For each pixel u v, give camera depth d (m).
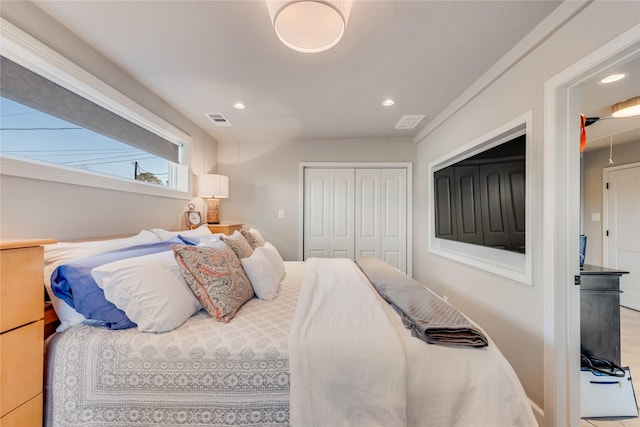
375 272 2.06
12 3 1.21
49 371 1.03
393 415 0.91
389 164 3.62
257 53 1.69
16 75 1.28
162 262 1.31
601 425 1.50
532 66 1.53
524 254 1.60
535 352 1.49
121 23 1.42
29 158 1.37
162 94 2.26
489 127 1.95
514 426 0.91
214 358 1.01
